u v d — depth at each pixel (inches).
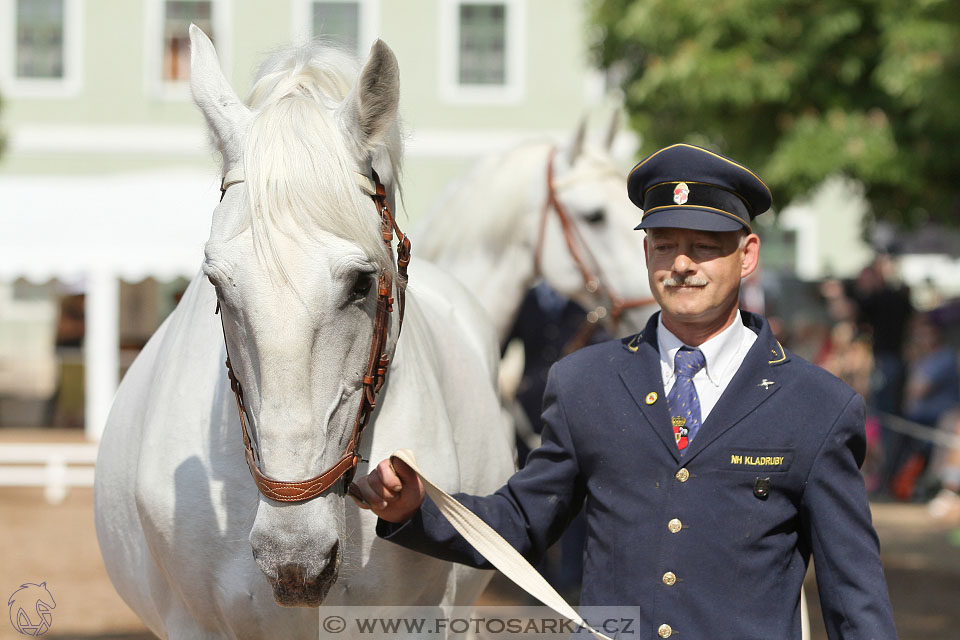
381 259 146.1
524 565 154.3
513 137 1214.3
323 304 138.3
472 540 154.9
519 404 410.3
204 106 159.2
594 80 1209.4
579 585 411.8
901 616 427.8
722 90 661.9
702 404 157.3
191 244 817.5
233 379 150.9
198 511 165.2
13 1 1193.4
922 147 649.6
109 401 863.7
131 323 1131.3
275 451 136.6
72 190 839.7
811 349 796.0
